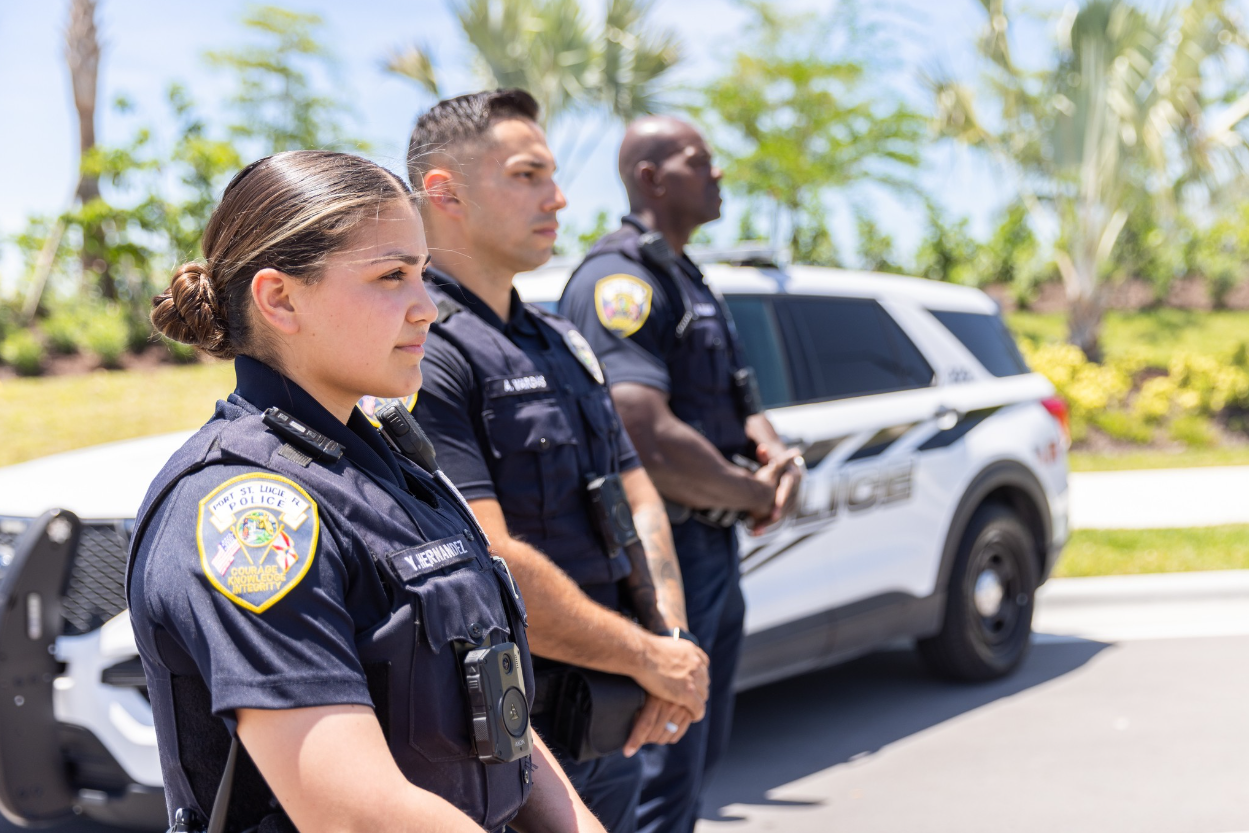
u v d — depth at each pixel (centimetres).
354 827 90
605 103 1483
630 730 189
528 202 196
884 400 414
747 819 335
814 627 374
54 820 267
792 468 270
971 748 388
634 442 245
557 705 186
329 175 107
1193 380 1234
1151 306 1755
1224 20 1311
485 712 105
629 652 183
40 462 343
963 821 330
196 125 1441
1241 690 438
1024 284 1772
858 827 328
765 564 356
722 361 268
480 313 193
